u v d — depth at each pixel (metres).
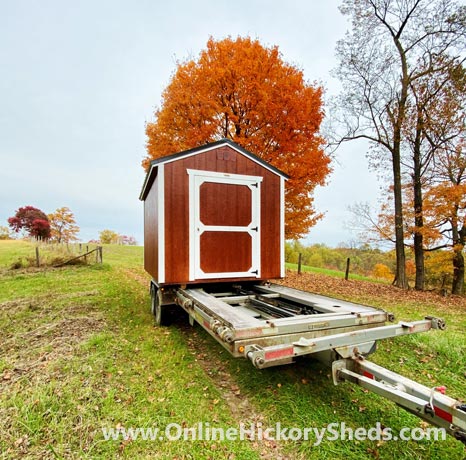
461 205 9.91
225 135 9.16
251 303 4.34
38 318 5.25
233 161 5.15
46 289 7.98
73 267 12.34
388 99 10.72
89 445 2.10
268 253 5.43
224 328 2.41
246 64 8.10
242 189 5.21
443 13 9.47
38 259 12.23
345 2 10.61
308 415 2.52
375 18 10.44
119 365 3.38
